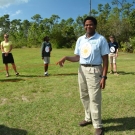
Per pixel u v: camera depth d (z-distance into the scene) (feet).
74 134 11.06
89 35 10.59
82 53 10.64
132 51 85.05
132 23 98.22
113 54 28.27
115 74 28.25
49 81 23.68
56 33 133.80
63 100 16.44
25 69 33.47
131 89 19.90
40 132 11.28
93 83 10.46
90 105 10.93
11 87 20.74
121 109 14.43
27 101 16.38
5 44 26.05
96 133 10.75
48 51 27.12
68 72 30.58
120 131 11.29
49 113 13.79
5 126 11.95
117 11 128.88
